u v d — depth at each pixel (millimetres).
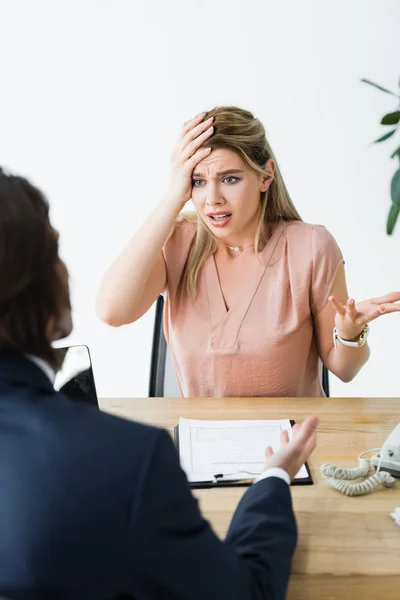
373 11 2549
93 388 1270
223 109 1409
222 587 665
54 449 603
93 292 2855
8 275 648
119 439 620
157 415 1370
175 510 619
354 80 2633
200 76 2672
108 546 582
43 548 574
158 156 2752
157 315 1727
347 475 1110
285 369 1517
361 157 2699
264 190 1473
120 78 2682
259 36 2613
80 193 2803
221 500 1067
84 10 2607
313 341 1603
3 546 580
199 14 2594
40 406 644
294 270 1484
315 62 2625
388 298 1280
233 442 1229
